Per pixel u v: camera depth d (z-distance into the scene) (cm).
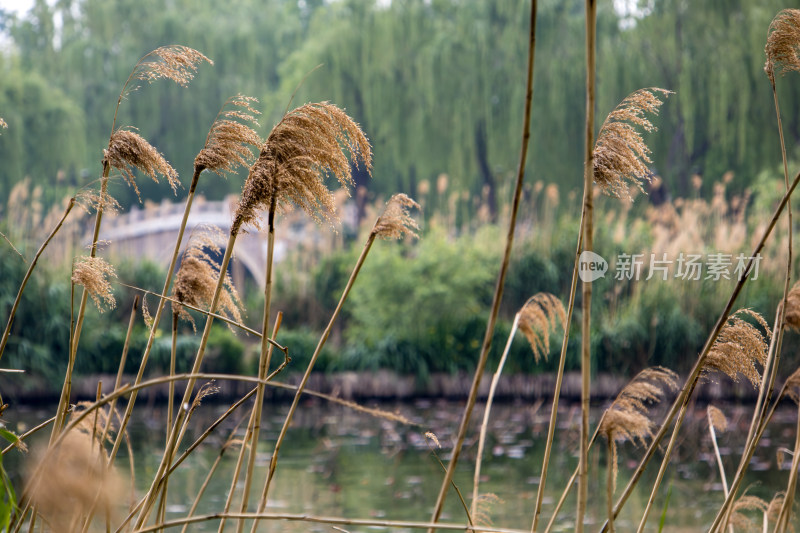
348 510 603
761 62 1864
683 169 2202
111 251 1322
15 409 1077
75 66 2889
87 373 1181
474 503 246
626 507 606
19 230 1233
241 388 1208
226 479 693
